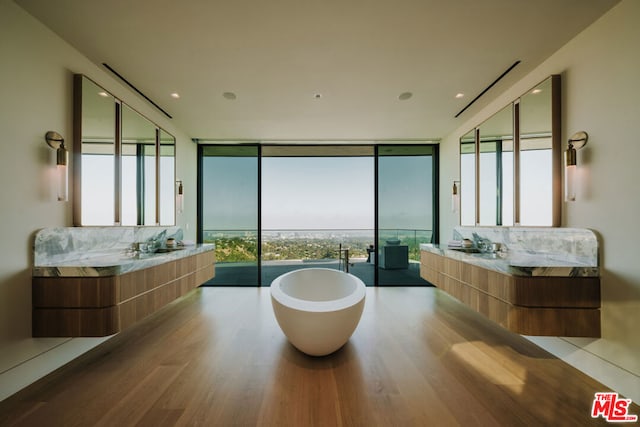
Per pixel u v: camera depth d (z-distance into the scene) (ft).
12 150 5.95
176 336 8.71
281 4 5.75
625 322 5.75
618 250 5.91
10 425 4.91
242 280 15.65
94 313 6.22
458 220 13.38
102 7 5.86
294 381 6.21
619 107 5.92
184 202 14.15
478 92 9.63
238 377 6.38
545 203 7.88
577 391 5.90
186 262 10.37
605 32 6.16
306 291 11.16
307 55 7.51
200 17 6.11
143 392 5.82
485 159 10.94
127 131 9.61
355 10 5.92
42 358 6.43
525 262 7.09
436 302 12.34
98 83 8.23
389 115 11.66
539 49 7.33
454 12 5.98
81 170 7.57
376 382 6.18
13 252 5.92
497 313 7.13
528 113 8.52
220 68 8.14
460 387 6.00
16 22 5.98
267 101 10.28
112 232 8.93
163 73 8.41
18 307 5.98
